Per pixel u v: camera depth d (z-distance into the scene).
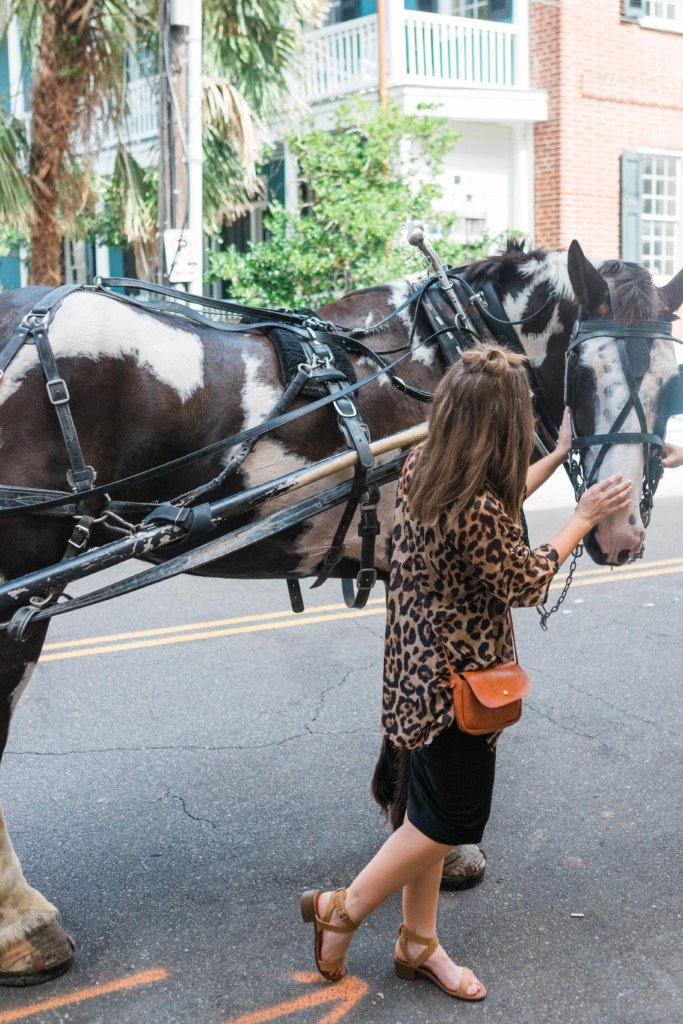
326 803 3.87
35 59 10.77
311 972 2.87
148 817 3.76
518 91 13.87
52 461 2.67
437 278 3.38
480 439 2.36
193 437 2.87
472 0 14.82
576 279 3.16
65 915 3.14
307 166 12.05
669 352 3.14
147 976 2.85
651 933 3.04
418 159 12.47
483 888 3.29
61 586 2.64
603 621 6.16
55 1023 2.64
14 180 10.84
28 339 2.68
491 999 2.75
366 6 14.62
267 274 11.83
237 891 3.28
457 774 2.55
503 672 2.50
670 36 14.92
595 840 3.58
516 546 2.41
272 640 5.85
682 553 7.98
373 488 3.03
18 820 3.73
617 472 3.04
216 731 4.54
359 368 3.17
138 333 2.80
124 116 11.11
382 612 6.44
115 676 5.25
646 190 15.34
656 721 4.62
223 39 11.06
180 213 9.42
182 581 7.25
